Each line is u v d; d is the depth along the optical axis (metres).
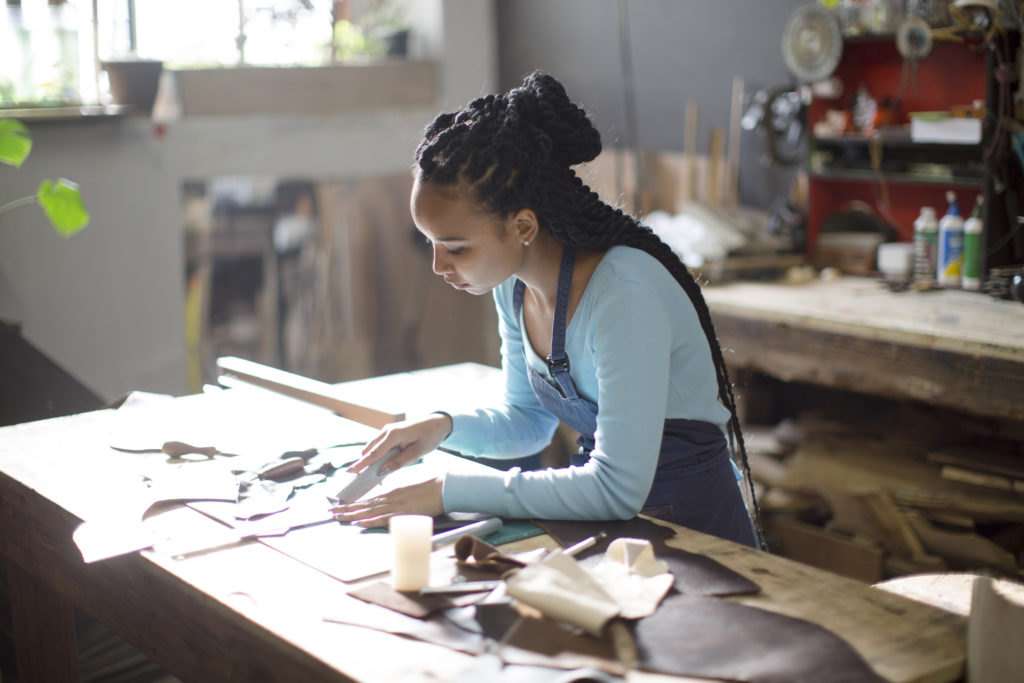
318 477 1.64
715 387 1.68
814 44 3.62
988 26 3.14
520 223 1.51
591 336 1.51
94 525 1.46
